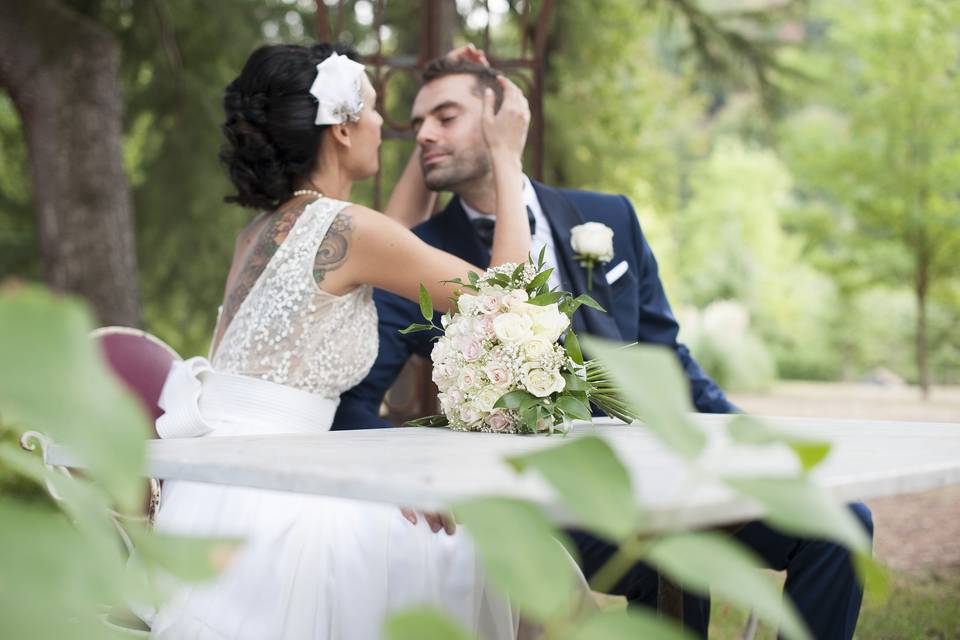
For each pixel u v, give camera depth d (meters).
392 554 1.74
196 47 8.54
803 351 21.62
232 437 1.60
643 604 2.28
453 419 1.80
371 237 2.08
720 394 2.75
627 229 2.93
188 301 8.99
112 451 0.24
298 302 2.05
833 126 16.27
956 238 14.59
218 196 8.46
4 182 9.73
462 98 2.77
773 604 0.38
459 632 0.34
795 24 9.35
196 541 0.34
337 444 1.43
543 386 1.68
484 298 1.79
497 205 2.37
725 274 22.42
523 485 0.89
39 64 7.24
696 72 9.23
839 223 16.73
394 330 2.61
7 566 0.27
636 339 2.85
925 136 14.56
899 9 14.38
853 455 1.31
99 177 7.40
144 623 1.60
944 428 1.84
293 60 2.23
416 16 7.56
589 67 9.52
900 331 20.67
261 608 1.62
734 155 23.36
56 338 0.24
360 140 2.30
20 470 0.35
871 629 3.24
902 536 5.21
